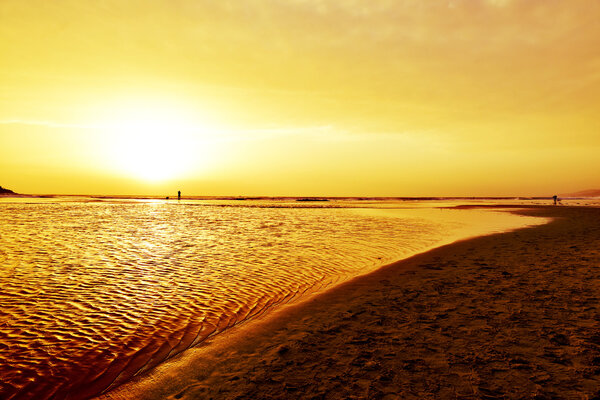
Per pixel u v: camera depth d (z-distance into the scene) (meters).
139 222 25.12
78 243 14.97
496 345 4.86
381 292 7.79
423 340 5.15
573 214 33.34
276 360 4.80
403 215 34.91
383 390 3.91
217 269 10.48
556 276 8.34
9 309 6.92
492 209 46.94
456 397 3.71
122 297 7.80
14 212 33.62
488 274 8.85
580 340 4.89
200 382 4.38
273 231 20.14
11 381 4.53
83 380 4.56
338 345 5.16
